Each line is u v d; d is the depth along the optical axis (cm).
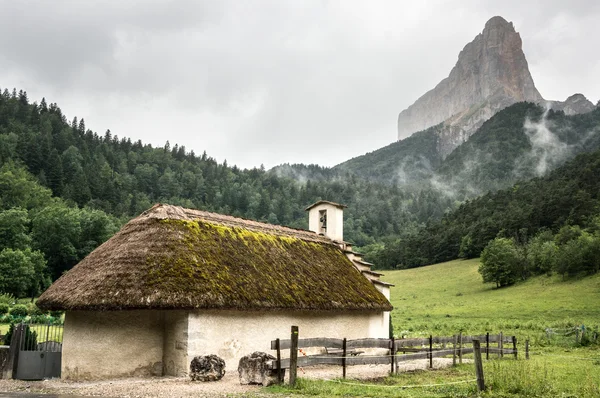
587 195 10919
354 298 2348
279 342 1462
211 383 1506
